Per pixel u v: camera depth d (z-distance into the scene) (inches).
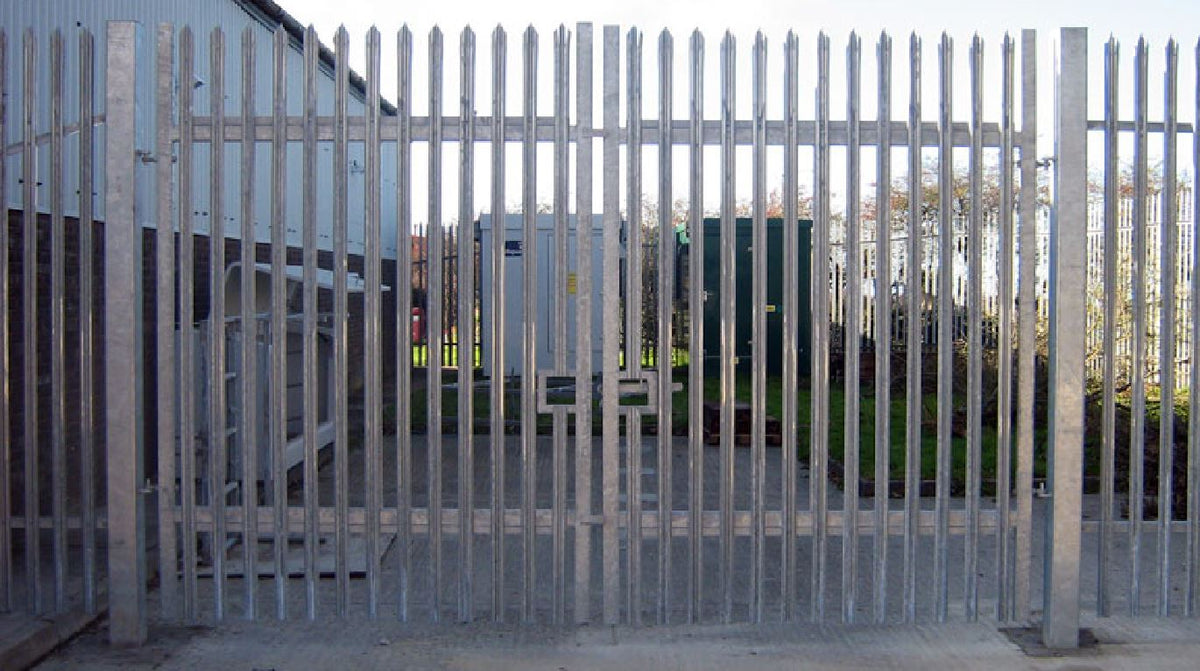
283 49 182.5
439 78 180.9
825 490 188.9
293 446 331.0
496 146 181.0
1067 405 183.5
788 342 185.5
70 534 260.1
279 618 188.9
